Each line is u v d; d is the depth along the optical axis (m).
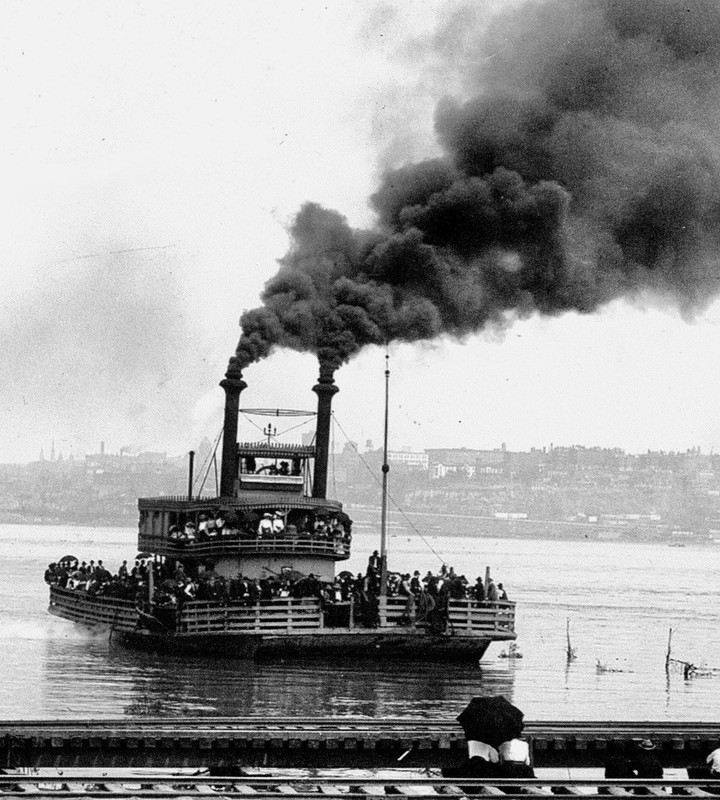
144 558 128.75
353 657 111.88
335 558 116.94
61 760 55.94
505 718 45.91
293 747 57.25
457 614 110.25
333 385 126.94
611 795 45.25
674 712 98.31
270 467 122.62
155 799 43.81
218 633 110.38
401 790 46.00
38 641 130.75
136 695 95.44
